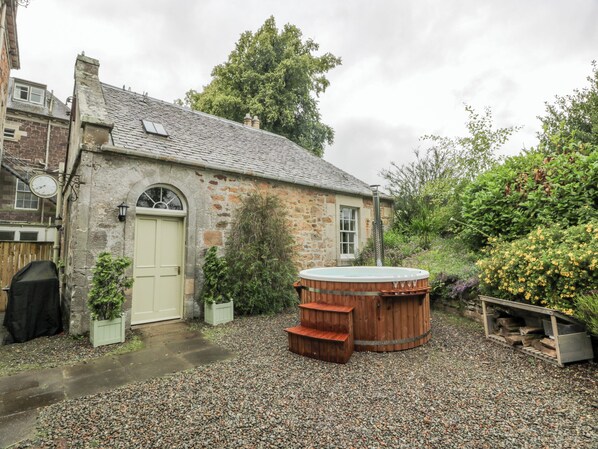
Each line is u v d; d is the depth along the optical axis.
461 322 4.63
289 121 15.24
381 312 3.53
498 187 5.46
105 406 2.38
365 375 2.88
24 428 2.10
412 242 8.29
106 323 3.95
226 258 5.56
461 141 9.55
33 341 4.09
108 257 4.06
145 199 5.02
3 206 11.88
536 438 1.89
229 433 2.00
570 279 2.98
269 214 6.02
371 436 1.95
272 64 15.71
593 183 4.15
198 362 3.32
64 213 6.81
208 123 8.05
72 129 6.34
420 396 2.45
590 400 2.31
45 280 4.38
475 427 2.02
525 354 3.29
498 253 4.09
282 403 2.37
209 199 5.66
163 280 5.14
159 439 1.94
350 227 8.73
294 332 3.48
